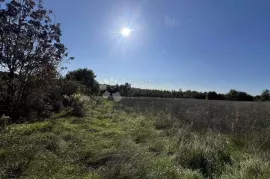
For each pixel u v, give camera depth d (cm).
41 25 1088
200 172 487
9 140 588
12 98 1038
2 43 1015
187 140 671
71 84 1927
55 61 1218
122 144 617
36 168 456
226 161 539
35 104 1134
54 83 1227
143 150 552
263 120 1080
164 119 1093
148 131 813
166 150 609
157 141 674
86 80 3161
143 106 1970
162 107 1862
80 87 2172
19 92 1058
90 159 523
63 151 563
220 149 583
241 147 654
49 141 611
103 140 688
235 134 771
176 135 751
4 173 422
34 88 1095
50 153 540
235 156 568
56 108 1356
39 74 1113
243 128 842
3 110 995
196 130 836
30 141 603
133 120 1162
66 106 1508
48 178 421
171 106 1947
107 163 487
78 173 454
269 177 419
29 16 1066
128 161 474
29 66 1073
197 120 1041
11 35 1020
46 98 1302
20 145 561
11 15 1007
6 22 1012
